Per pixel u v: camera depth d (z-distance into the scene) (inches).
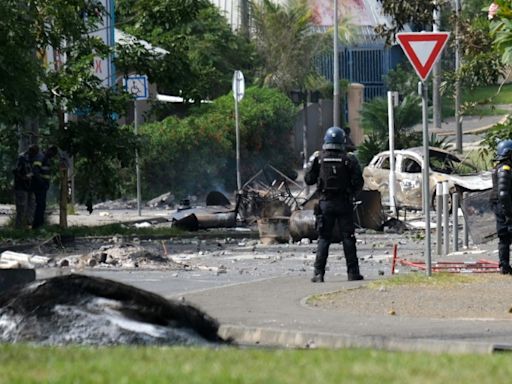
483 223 2433.6
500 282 1699.1
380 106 4800.7
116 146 2987.2
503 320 1352.1
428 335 1229.1
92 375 755.4
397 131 4734.3
